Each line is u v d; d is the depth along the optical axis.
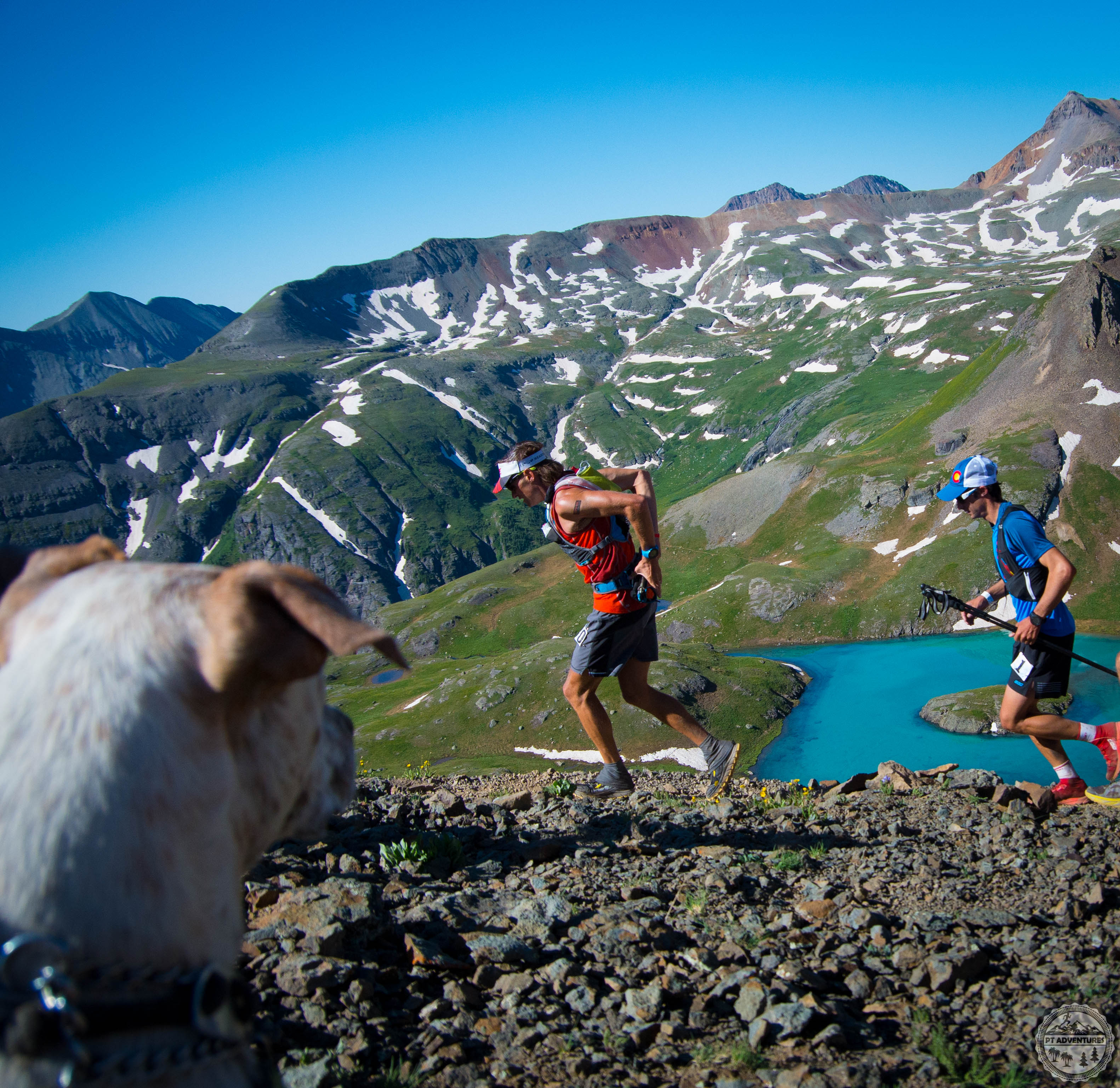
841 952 4.13
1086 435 133.12
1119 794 6.71
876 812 7.05
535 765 87.50
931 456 148.88
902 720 95.12
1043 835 6.02
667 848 5.95
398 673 147.50
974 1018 3.54
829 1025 3.36
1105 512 124.06
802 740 92.19
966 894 4.95
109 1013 1.01
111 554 1.51
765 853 5.85
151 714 1.22
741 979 3.72
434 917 4.29
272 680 1.29
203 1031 1.10
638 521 6.00
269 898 4.35
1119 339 143.38
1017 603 6.85
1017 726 6.98
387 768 93.62
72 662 1.25
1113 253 157.62
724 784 7.02
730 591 137.88
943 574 127.88
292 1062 3.02
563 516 6.09
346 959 3.76
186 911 1.18
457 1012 3.43
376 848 5.52
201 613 1.29
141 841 1.15
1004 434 139.50
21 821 1.11
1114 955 4.00
